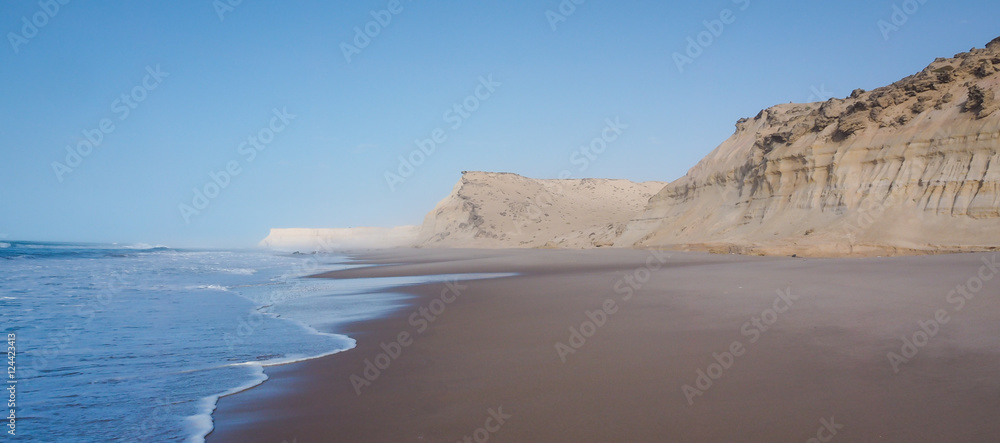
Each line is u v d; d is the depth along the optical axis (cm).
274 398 673
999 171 2267
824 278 1373
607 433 514
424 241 10894
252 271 3250
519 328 1053
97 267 3334
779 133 3600
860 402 555
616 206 11156
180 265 3838
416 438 524
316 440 531
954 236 2214
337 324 1225
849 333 823
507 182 11231
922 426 491
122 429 575
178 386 734
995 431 472
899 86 2956
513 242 8669
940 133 2562
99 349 967
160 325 1220
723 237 3428
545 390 651
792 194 3181
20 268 3109
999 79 2528
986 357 668
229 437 548
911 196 2542
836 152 2981
